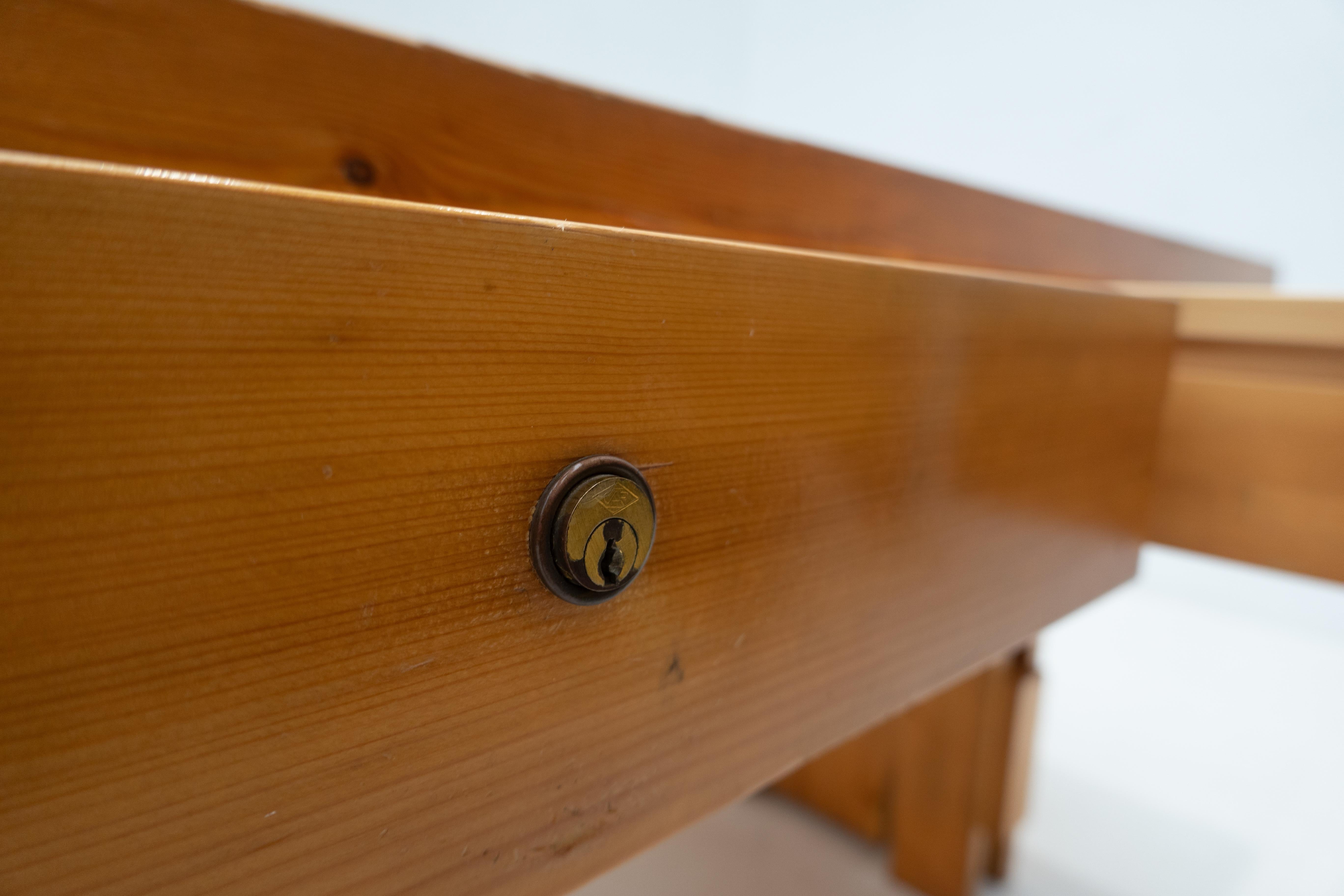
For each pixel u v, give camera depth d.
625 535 0.17
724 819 0.81
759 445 0.20
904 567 0.24
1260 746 0.93
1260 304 0.34
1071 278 0.56
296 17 0.23
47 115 0.21
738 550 0.20
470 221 0.16
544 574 0.17
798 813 0.82
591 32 1.45
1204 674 1.12
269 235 0.14
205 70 0.22
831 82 1.75
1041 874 0.72
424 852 0.17
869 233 0.40
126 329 0.13
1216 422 0.35
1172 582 1.47
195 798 0.15
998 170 1.59
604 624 0.18
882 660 0.24
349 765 0.16
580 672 0.18
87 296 0.13
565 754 0.18
